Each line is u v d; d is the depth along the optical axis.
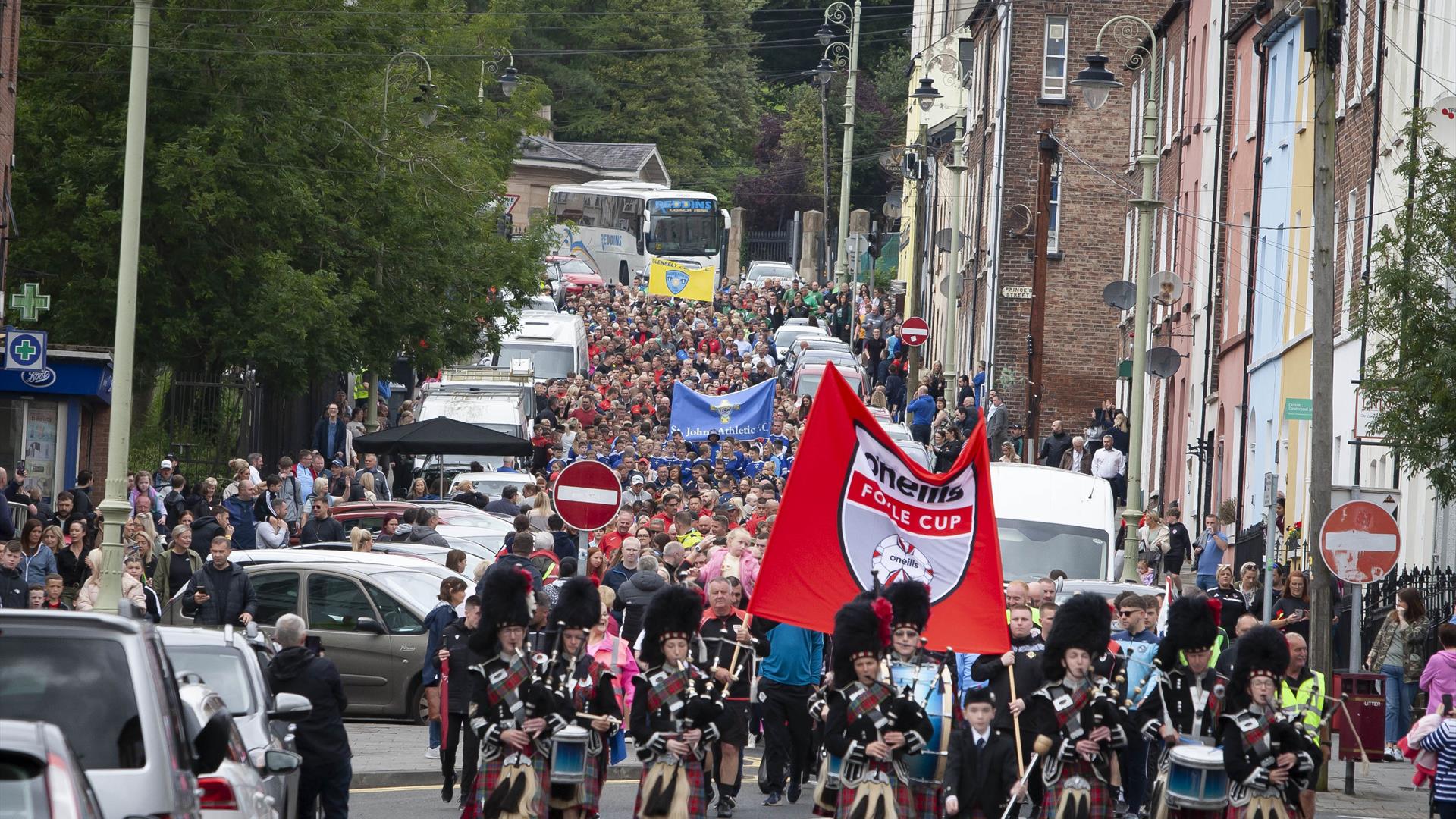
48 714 29.42
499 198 153.88
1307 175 129.00
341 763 49.03
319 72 124.44
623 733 67.69
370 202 129.25
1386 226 71.75
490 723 43.47
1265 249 139.75
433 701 61.88
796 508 50.72
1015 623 52.03
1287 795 43.84
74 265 119.75
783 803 59.06
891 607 43.31
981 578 50.59
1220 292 153.50
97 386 103.50
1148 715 45.22
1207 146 161.50
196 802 30.86
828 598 50.56
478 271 141.00
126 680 29.81
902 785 43.00
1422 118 71.69
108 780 28.89
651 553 71.56
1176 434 166.75
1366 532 67.38
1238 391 144.00
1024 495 81.88
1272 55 141.25
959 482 50.69
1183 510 159.50
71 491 87.69
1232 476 143.88
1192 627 45.31
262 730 43.34
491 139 164.12
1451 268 69.25
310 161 126.06
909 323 188.75
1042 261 134.12
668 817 45.12
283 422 145.50
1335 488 70.50
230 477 119.62
